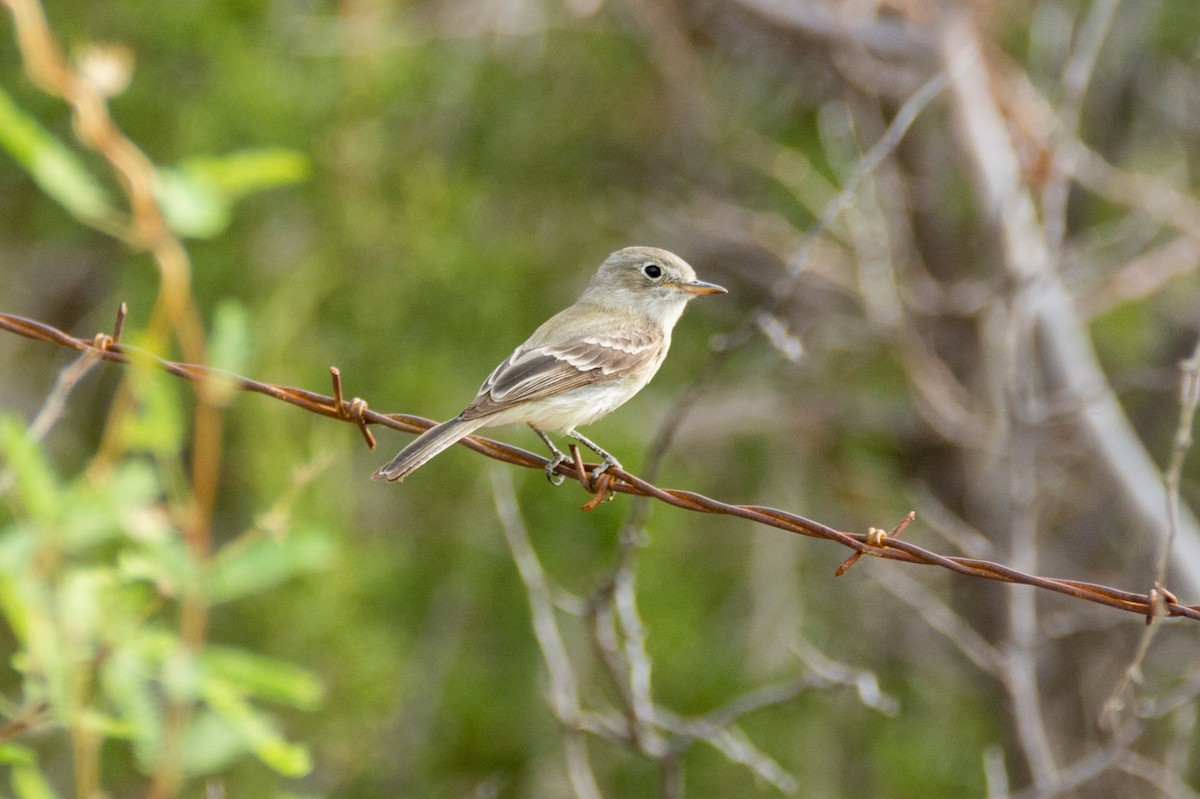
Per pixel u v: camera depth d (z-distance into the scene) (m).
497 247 15.91
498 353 15.52
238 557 6.82
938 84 10.66
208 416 6.95
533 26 16.78
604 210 17.66
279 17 15.41
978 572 6.98
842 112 17.05
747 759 10.29
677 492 7.52
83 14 15.22
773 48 18.31
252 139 14.48
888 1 16.69
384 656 14.12
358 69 14.88
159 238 6.91
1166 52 19.06
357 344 14.82
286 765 6.80
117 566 8.07
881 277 15.14
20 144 6.53
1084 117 18.84
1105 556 18.53
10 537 6.64
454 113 16.55
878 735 16.81
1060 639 17.94
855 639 17.55
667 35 17.05
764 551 17.33
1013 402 12.56
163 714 7.52
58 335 7.17
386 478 7.70
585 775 10.12
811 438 18.30
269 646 13.66
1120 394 19.25
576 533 15.04
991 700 16.75
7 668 13.36
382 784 14.84
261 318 13.84
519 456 7.91
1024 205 14.39
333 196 14.77
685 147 18.11
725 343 9.40
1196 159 19.22
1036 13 17.59
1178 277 17.66
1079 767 11.70
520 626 15.16
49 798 6.75
